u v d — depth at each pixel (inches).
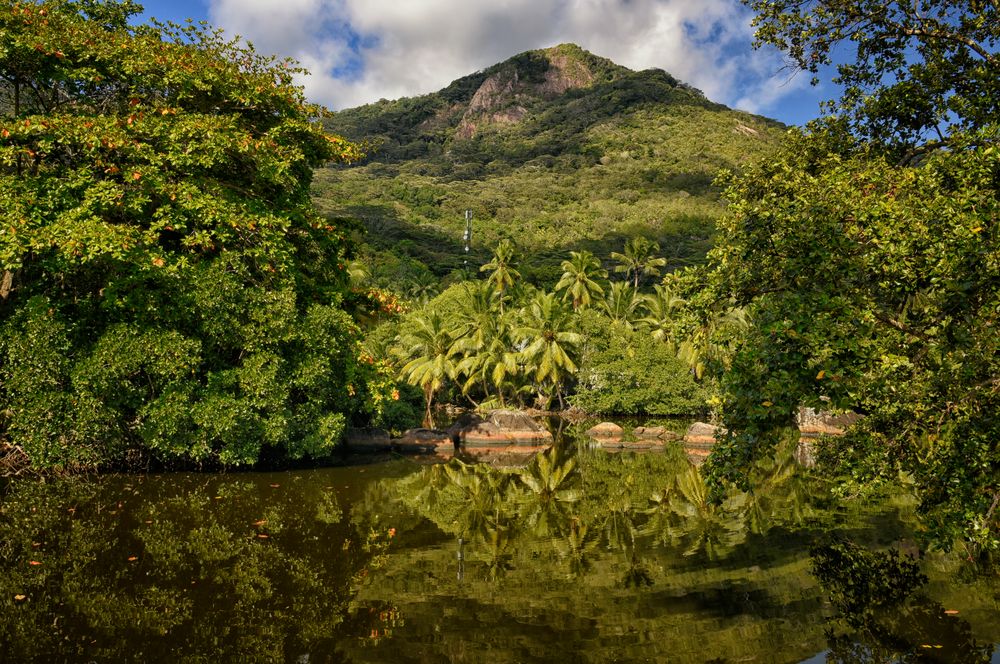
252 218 551.5
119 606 255.3
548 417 1619.1
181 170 551.5
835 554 342.0
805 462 739.4
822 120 342.0
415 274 2511.1
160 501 452.4
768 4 336.8
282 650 222.1
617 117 6609.3
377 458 809.5
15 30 486.9
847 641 228.7
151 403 526.9
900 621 246.4
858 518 430.9
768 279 233.5
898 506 470.0
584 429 1317.7
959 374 176.9
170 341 518.6
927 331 193.6
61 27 510.6
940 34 300.4
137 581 284.5
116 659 210.2
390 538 382.6
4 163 480.4
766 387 198.4
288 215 613.9
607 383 1552.7
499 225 3806.6
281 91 620.7
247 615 252.7
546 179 4899.1
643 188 4456.2
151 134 522.0
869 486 197.9
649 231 3427.7
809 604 266.5
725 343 247.4
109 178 519.2
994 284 179.3
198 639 228.2
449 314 1777.8
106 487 497.0
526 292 2018.9
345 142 677.3
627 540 382.6
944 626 239.8
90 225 450.9
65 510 410.6
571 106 7667.3
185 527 379.9
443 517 447.8
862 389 185.3
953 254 179.3
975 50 288.2
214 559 320.8
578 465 770.2
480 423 1051.3
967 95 303.0
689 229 3422.7
